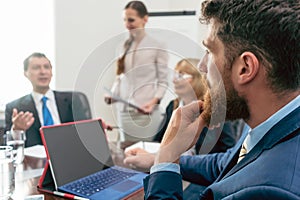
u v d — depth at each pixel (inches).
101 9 99.7
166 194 22.0
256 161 20.9
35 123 60.8
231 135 37.3
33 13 97.8
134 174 34.1
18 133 47.3
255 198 17.9
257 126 23.2
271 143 21.2
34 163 43.9
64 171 33.2
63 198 30.5
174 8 105.3
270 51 20.5
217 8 21.5
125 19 68.5
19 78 84.4
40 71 68.1
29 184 34.3
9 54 92.3
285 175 18.2
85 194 30.5
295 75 20.9
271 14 20.2
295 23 20.1
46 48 100.0
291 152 19.7
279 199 17.0
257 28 20.3
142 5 71.1
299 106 21.6
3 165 30.0
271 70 20.8
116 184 32.6
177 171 23.4
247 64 20.9
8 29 93.7
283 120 21.5
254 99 21.8
